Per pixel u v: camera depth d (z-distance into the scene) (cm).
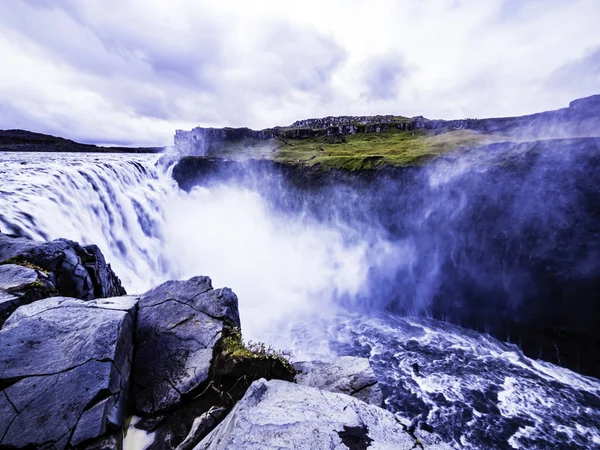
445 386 1535
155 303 759
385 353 1839
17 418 412
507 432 1262
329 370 700
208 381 596
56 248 880
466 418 1327
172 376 592
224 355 639
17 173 1661
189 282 859
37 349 493
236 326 766
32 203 1444
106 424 433
